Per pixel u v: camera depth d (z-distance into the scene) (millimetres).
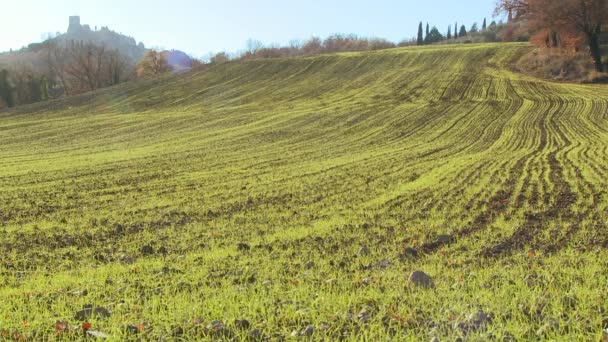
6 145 35938
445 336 4840
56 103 60375
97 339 5031
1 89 82875
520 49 75938
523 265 7766
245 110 50781
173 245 10805
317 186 18547
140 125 44125
